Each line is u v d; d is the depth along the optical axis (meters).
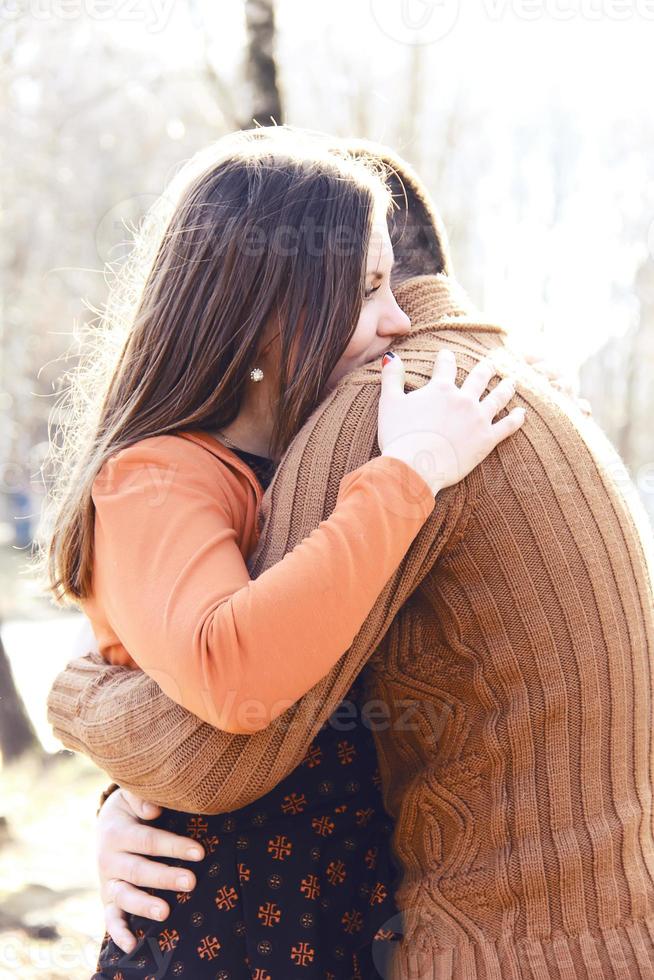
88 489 1.29
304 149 1.35
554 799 1.19
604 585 1.22
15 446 9.23
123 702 1.28
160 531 1.20
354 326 1.28
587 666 1.20
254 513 1.30
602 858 1.18
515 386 1.29
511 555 1.21
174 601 1.14
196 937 1.29
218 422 1.33
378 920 1.32
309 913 1.27
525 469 1.23
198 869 1.31
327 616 1.10
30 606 11.36
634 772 1.24
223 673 1.09
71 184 8.09
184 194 1.35
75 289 8.93
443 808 1.25
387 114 6.00
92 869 4.57
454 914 1.23
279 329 1.28
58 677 1.44
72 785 6.03
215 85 4.89
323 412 1.27
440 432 1.18
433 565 1.23
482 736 1.23
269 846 1.29
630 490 1.35
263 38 4.51
